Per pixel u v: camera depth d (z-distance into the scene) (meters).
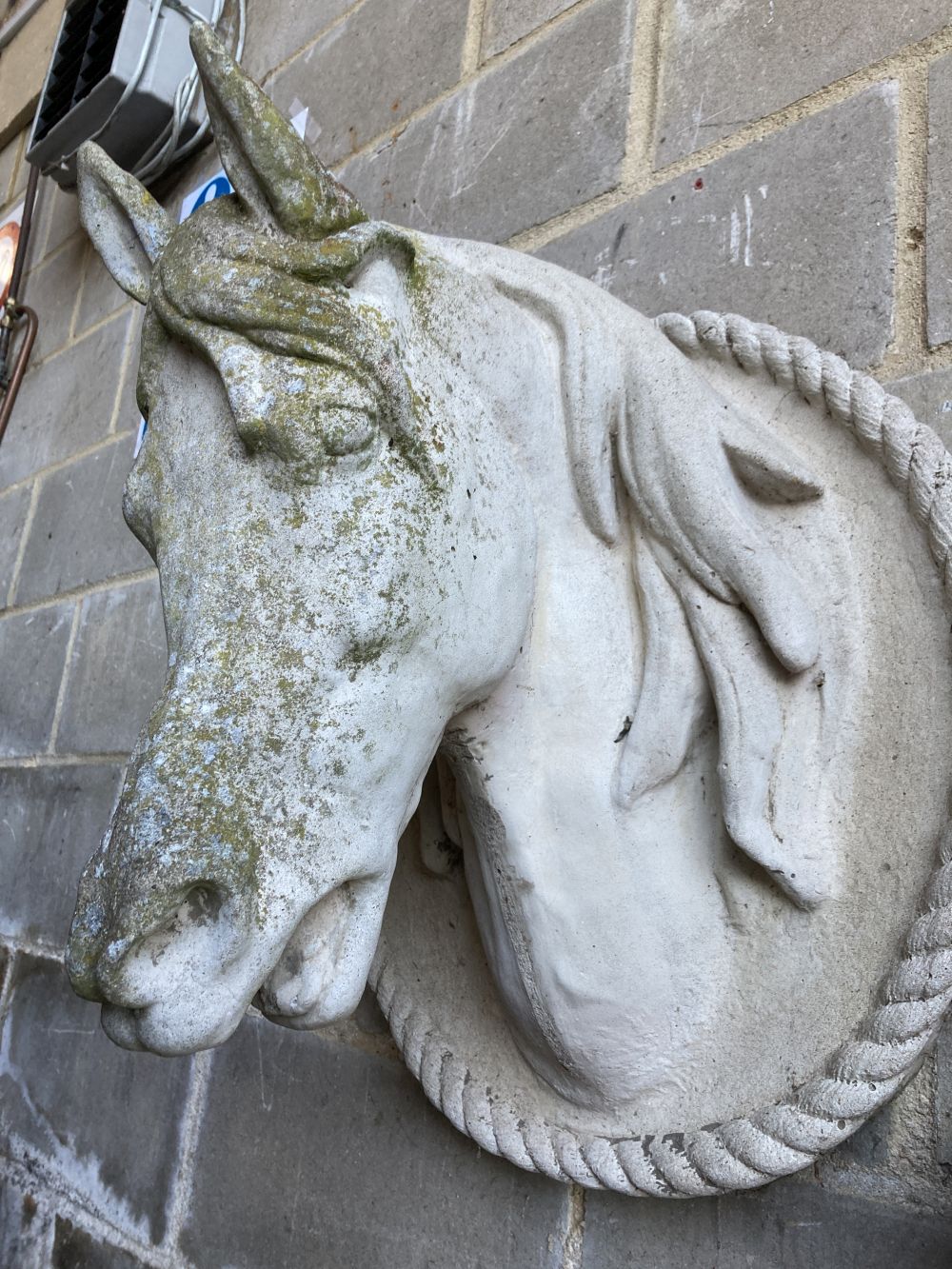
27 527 1.93
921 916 0.57
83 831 1.50
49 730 1.66
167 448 0.49
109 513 1.70
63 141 1.84
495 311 0.59
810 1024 0.61
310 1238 0.95
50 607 1.77
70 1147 1.32
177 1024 0.42
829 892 0.62
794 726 0.63
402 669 0.48
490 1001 0.77
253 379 0.45
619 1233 0.72
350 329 0.46
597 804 0.62
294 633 0.45
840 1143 0.62
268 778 0.44
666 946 0.64
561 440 0.62
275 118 0.46
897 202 0.76
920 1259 0.58
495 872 0.64
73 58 1.89
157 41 1.70
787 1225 0.64
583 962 0.63
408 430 0.48
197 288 0.47
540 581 0.62
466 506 0.51
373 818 0.48
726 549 0.60
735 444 0.62
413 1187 0.87
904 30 0.79
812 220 0.81
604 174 1.00
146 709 1.46
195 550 0.46
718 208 0.88
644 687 0.63
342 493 0.46
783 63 0.87
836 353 0.76
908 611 0.62
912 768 0.61
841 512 0.66
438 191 1.20
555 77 1.09
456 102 1.22
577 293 0.64
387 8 1.39
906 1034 0.55
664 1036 0.65
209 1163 1.09
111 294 1.91
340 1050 0.99
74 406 1.90
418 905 0.82
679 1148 0.63
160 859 0.41
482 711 0.60
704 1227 0.68
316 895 0.45
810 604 0.64
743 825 0.61
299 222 0.47
